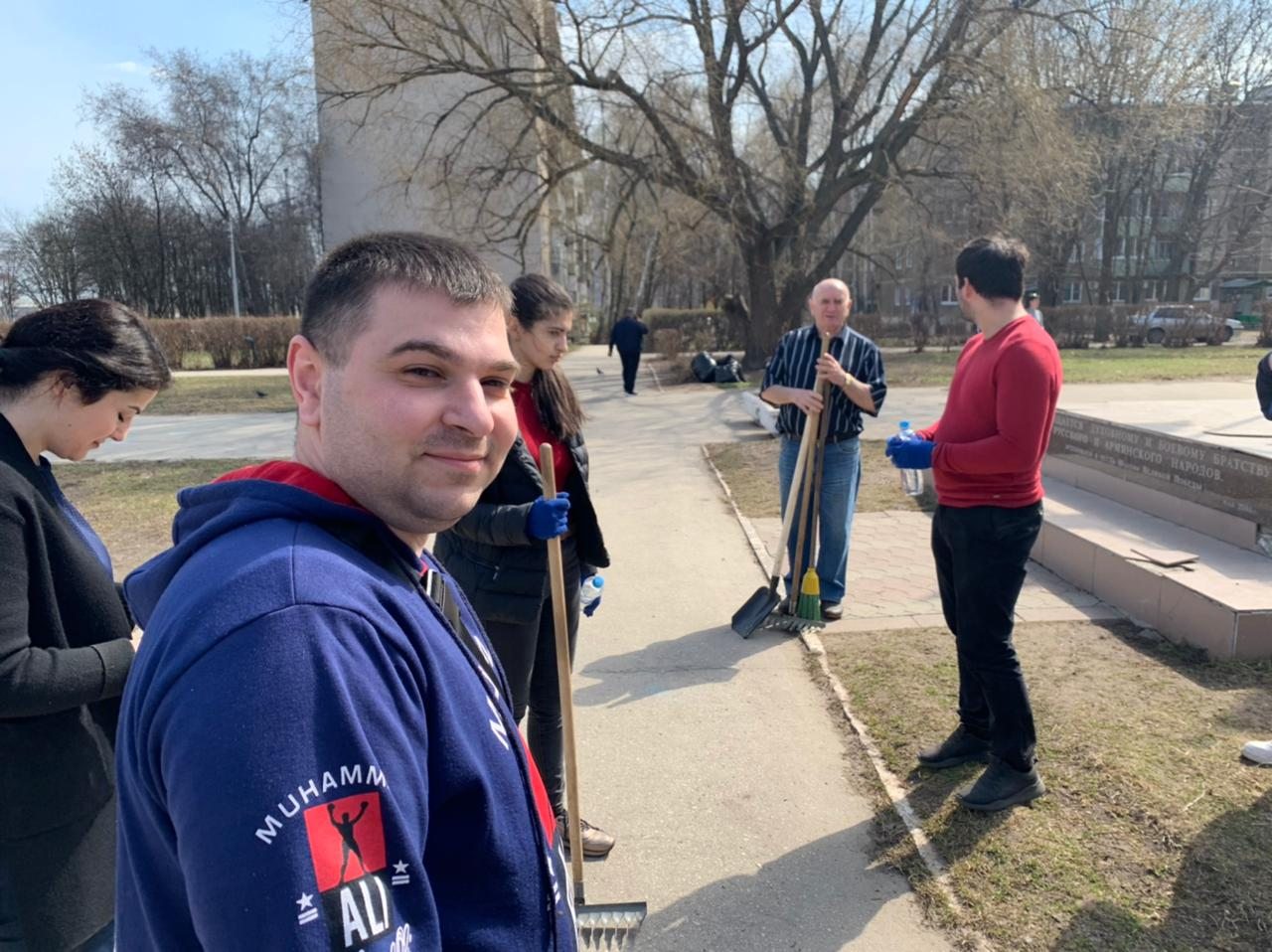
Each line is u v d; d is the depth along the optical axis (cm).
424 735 92
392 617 93
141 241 4481
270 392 1992
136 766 86
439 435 101
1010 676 299
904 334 3253
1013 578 294
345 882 78
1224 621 412
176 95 4525
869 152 1945
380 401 99
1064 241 3600
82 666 162
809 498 489
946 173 1944
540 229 3027
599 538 304
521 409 287
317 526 97
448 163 1775
